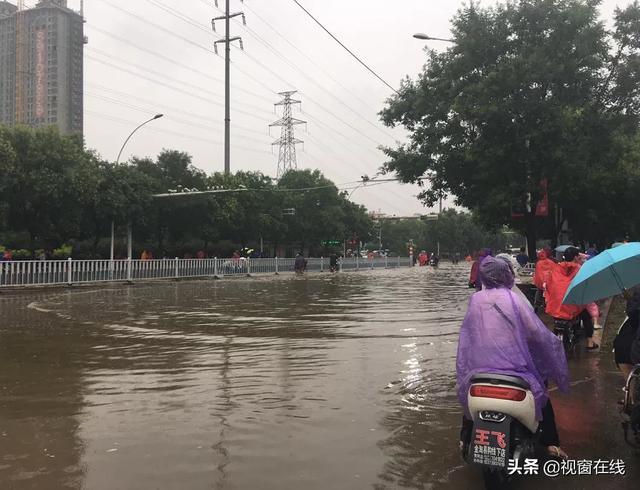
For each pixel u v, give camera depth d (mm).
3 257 24188
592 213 22703
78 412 5332
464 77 17156
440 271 46594
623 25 16781
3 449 4332
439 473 3887
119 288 23172
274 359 7887
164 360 7840
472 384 3572
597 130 16391
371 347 8820
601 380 6551
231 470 3904
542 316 11914
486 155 16109
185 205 32812
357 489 3615
